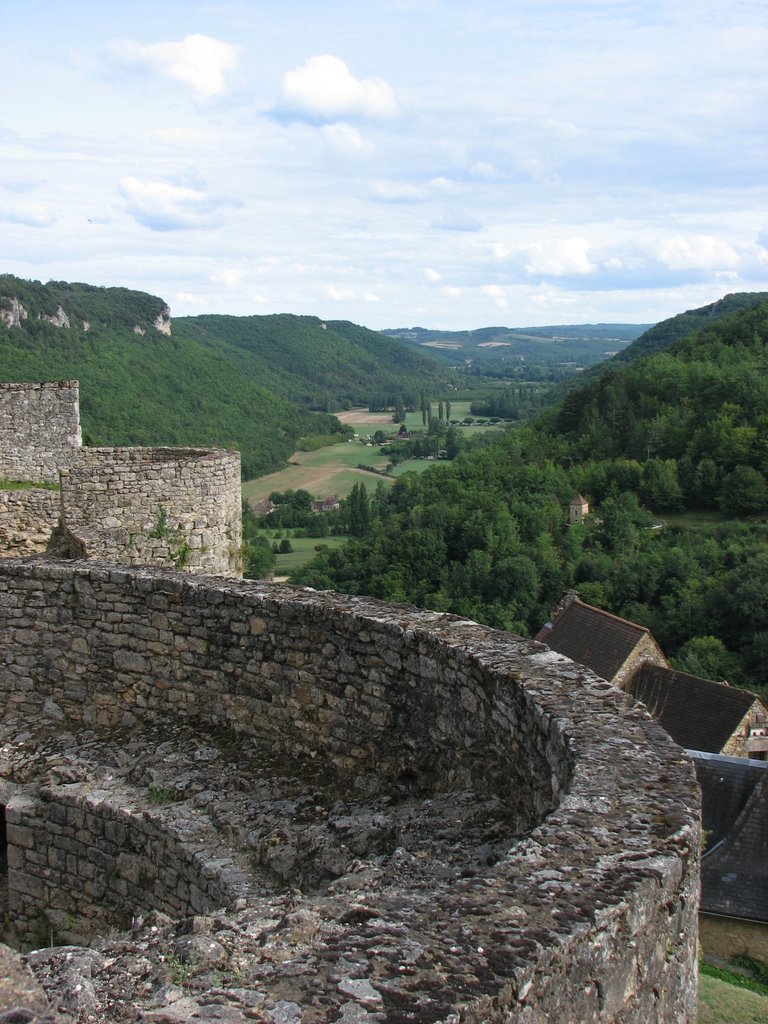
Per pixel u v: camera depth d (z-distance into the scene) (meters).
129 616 6.93
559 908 2.75
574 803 3.42
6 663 7.38
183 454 13.30
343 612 5.88
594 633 28.62
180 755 6.35
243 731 6.45
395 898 2.87
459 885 2.91
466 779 5.06
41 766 6.62
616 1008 2.79
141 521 10.85
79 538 10.43
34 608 7.27
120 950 2.81
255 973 2.50
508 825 4.50
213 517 11.31
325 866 4.86
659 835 3.21
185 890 5.38
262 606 6.28
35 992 2.41
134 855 5.79
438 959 2.49
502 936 2.60
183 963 2.65
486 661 4.98
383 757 5.64
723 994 9.37
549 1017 2.53
